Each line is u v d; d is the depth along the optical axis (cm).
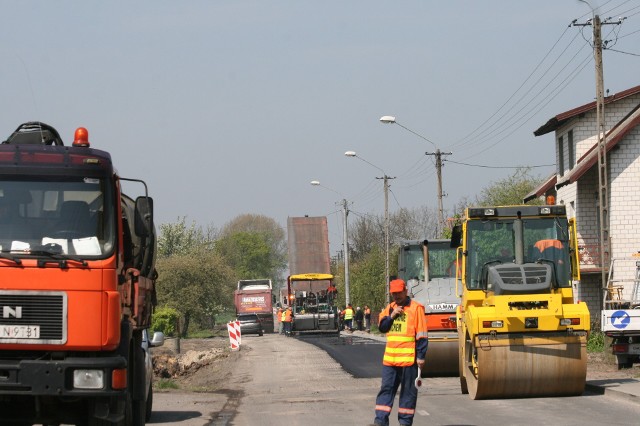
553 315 2792
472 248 3034
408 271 4241
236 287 13738
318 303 9725
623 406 2612
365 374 4156
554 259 3003
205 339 10325
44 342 1789
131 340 2089
